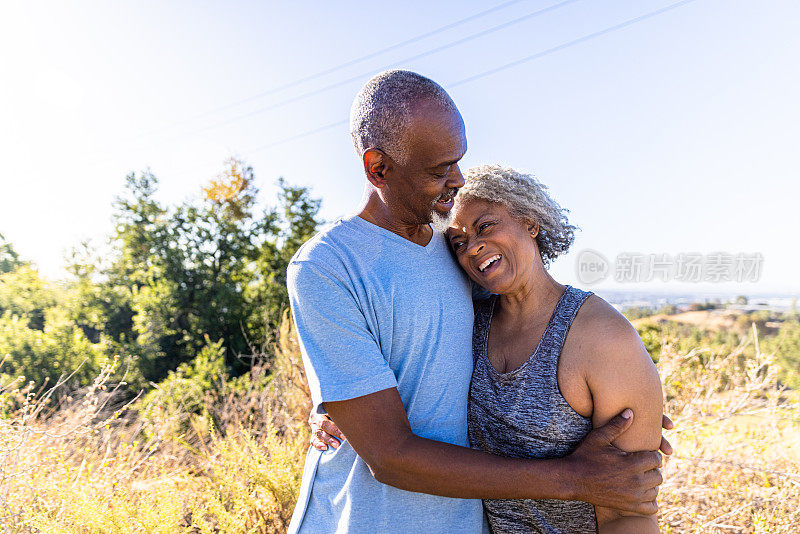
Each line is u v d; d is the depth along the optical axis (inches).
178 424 156.4
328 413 49.4
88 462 123.2
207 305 618.5
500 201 53.9
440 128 47.7
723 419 127.8
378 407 47.3
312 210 681.0
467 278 59.6
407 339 51.4
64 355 376.2
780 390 126.9
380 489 50.8
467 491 45.7
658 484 47.8
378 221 53.6
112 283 682.8
